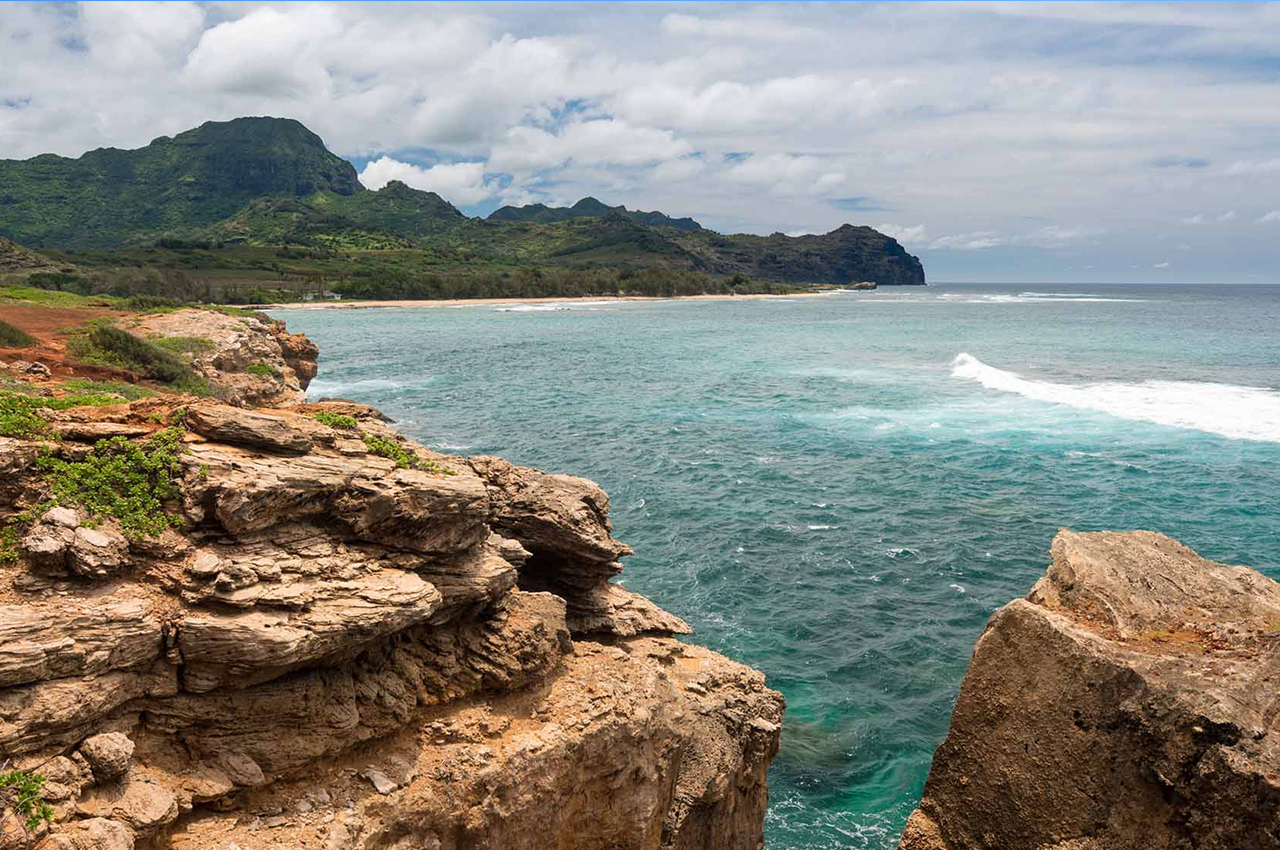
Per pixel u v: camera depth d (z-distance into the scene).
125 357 33.25
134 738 9.43
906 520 33.91
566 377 74.69
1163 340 100.44
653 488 38.66
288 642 9.64
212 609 9.81
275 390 41.03
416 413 56.00
